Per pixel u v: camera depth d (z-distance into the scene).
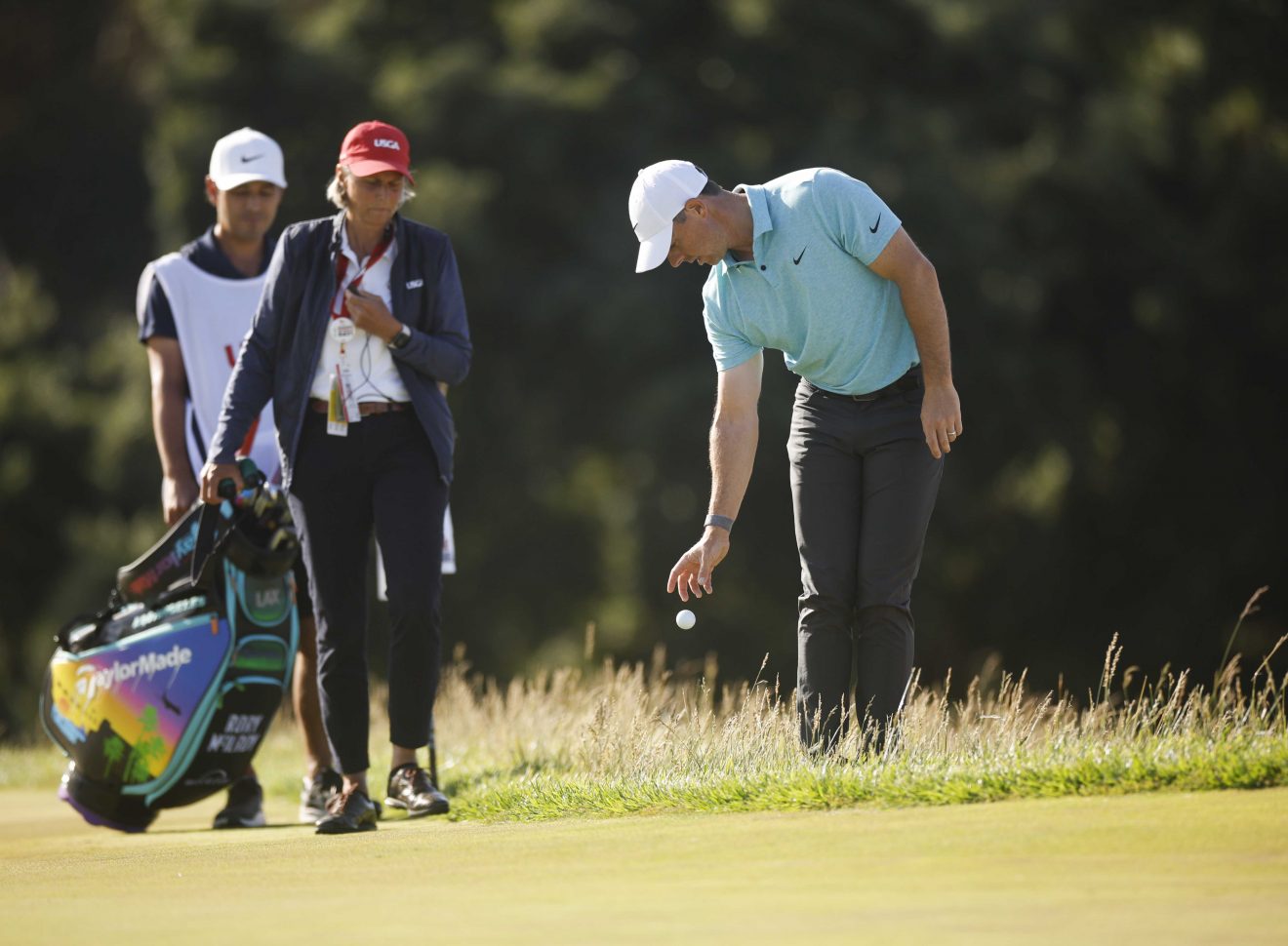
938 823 12.75
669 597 76.06
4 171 105.88
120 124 104.94
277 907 11.20
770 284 17.44
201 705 19.56
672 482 75.75
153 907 11.48
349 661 18.58
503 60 84.31
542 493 81.50
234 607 19.73
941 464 18.00
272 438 21.58
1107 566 89.19
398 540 18.41
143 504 87.19
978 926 9.51
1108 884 10.41
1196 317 88.31
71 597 84.94
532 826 15.59
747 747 17.78
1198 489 90.19
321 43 83.56
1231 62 91.88
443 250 19.11
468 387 80.06
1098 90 89.44
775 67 82.81
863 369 17.61
